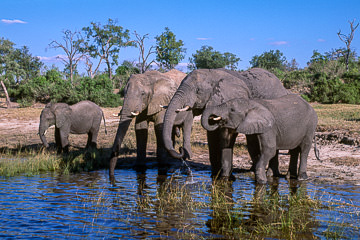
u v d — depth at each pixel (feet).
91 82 150.10
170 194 24.36
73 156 40.86
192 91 27.32
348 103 128.36
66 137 44.47
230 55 284.82
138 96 32.12
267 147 26.25
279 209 20.88
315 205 21.44
